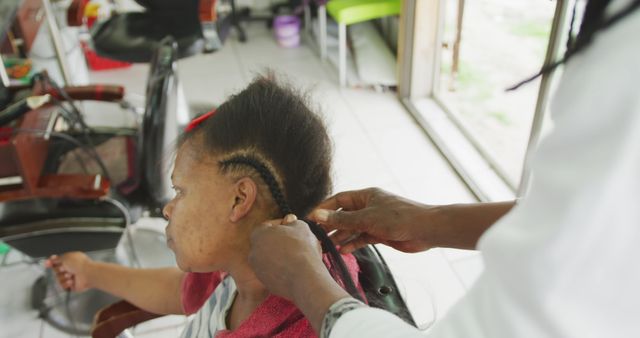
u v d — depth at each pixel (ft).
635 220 1.07
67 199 5.16
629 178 1.04
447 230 2.24
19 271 6.46
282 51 11.42
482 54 9.96
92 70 10.78
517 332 1.18
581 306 1.13
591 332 1.15
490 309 1.23
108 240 5.35
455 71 9.21
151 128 4.91
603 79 1.04
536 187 1.17
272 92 2.18
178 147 2.30
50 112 5.32
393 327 1.44
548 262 1.10
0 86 5.74
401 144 8.42
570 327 1.13
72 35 9.53
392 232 2.33
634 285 1.11
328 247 2.10
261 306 2.17
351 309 1.53
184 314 3.36
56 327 5.87
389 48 10.55
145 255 6.63
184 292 3.29
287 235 1.81
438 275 6.11
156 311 3.44
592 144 1.06
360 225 2.36
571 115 1.09
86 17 9.39
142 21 8.90
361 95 9.62
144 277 3.49
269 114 2.15
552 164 1.13
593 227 1.07
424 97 9.38
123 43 8.37
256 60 11.12
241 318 2.39
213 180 2.14
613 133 1.03
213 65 11.00
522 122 8.52
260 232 1.87
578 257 1.09
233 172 2.12
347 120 9.00
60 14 9.02
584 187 1.06
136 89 10.24
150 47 8.23
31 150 4.90
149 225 7.07
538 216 1.15
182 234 2.23
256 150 2.13
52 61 9.07
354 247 2.47
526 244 1.13
